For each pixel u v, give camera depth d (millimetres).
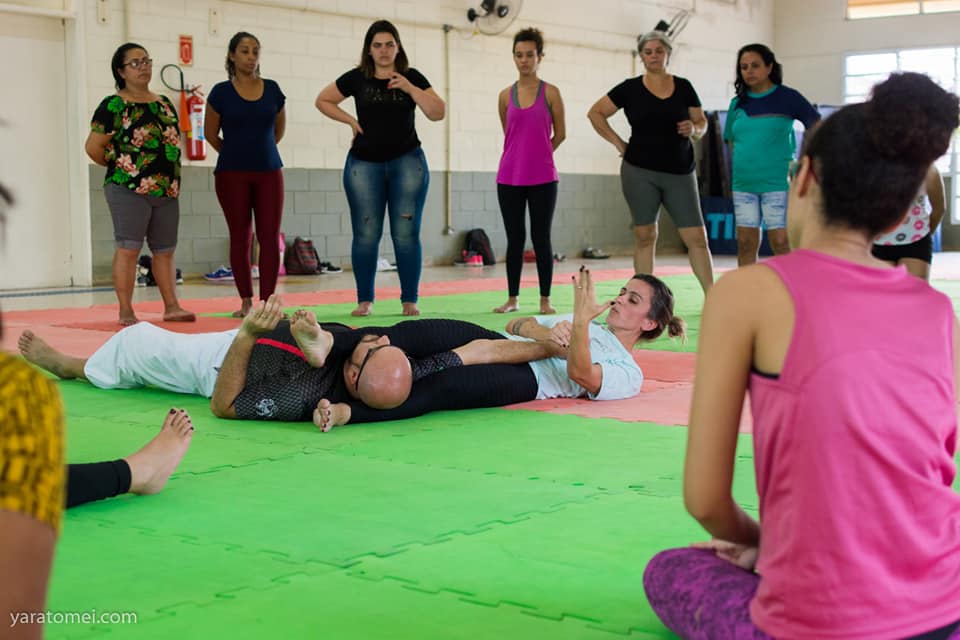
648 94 7340
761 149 7438
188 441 2961
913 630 1401
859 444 1394
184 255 11773
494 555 2406
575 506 2820
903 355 1422
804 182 1515
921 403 1425
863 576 1396
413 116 7562
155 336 4488
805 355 1411
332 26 12633
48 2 10430
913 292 1474
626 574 2279
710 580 1663
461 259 14469
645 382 4918
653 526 2631
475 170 14500
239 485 3041
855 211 1452
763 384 1454
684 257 16125
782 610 1450
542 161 7719
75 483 2713
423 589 2188
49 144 10625
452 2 13844
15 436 866
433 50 13734
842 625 1398
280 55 12227
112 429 3850
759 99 7445
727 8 17719
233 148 7473
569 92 15422
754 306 1457
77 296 9719
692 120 7410
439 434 3766
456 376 4145
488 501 2875
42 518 871
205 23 11562
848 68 18250
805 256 1476
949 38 17438
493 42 14438
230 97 7410
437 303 8789
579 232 16016
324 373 3961
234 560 2373
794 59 18625
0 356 903
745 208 7590
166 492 2961
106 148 7039
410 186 7566
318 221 12867
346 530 2605
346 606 2088
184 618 2018
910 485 1417
